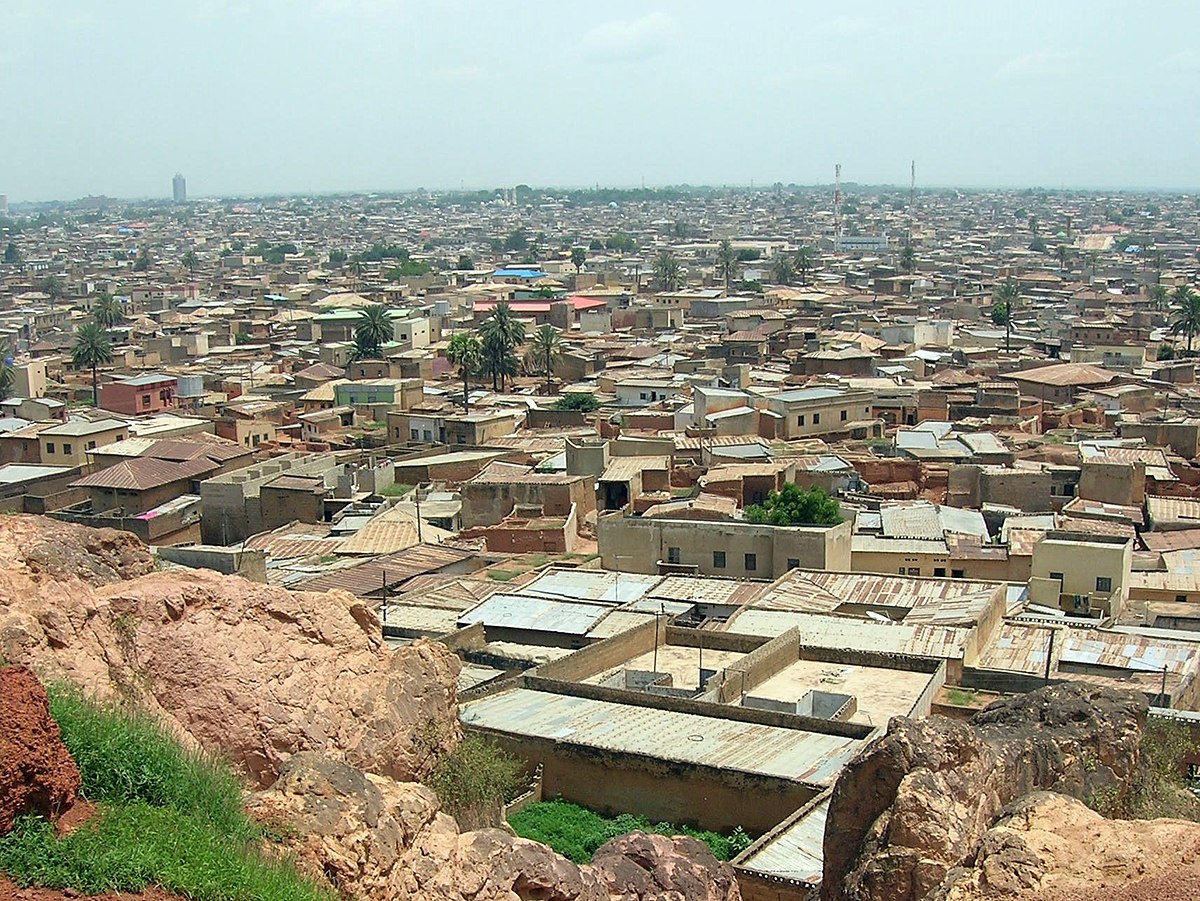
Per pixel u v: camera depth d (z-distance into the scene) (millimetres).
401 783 24109
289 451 113375
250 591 28891
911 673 51094
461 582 66750
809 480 90500
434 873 21688
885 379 138250
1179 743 33594
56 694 21781
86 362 157375
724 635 54531
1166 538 78062
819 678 50688
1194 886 18766
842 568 69750
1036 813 20703
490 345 154125
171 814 20156
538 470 94625
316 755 23125
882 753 22562
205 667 26750
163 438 111500
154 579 28281
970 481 89188
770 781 37031
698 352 165750
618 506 89625
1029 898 18828
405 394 139375
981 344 175125
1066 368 139750
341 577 67812
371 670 29812
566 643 56656
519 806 39312
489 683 46969
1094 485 88125
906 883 20703
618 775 39281
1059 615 63594
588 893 23219
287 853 20562
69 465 108188
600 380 148500
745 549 68312
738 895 27141
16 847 17906
